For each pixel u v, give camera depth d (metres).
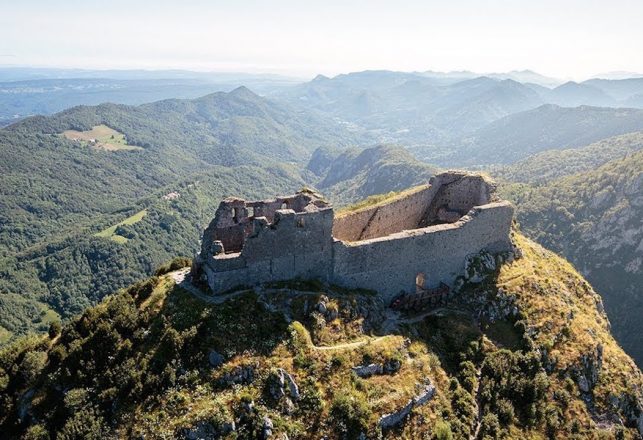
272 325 43.62
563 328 55.00
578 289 66.06
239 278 46.28
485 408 46.62
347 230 57.72
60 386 41.97
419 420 41.91
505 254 63.53
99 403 39.19
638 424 51.31
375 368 43.97
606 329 62.66
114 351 42.50
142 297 47.59
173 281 48.22
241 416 37.19
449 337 52.81
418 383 44.25
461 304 58.06
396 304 54.72
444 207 70.00
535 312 56.06
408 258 56.16
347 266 52.16
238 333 42.16
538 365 51.06
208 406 37.19
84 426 37.91
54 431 39.09
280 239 47.56
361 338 46.62
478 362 51.16
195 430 36.03
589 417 49.16
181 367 39.72
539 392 48.88
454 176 69.38
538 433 46.38
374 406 40.59
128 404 38.50
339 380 41.38
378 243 53.56
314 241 49.59
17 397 43.53
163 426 36.41
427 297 56.56
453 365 50.22
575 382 51.25
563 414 48.34
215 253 45.88
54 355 44.50
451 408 44.69
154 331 42.66
